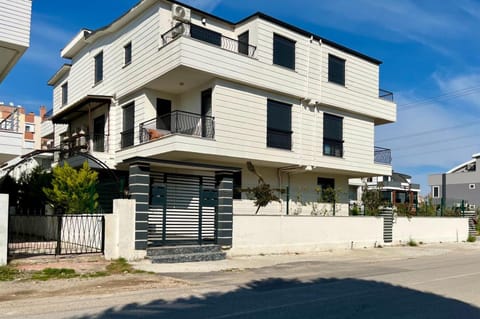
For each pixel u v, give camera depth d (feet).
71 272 36.27
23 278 33.45
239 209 66.90
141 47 65.51
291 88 68.59
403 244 74.33
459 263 50.11
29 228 63.16
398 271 42.11
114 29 72.49
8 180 68.54
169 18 63.31
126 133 68.39
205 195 49.11
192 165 46.88
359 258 54.13
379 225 69.26
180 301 26.45
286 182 74.08
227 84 62.08
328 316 22.77
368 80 82.02
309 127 72.08
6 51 45.60
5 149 45.65
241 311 23.79
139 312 23.40
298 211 74.74
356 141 79.66
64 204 53.26
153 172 46.34
